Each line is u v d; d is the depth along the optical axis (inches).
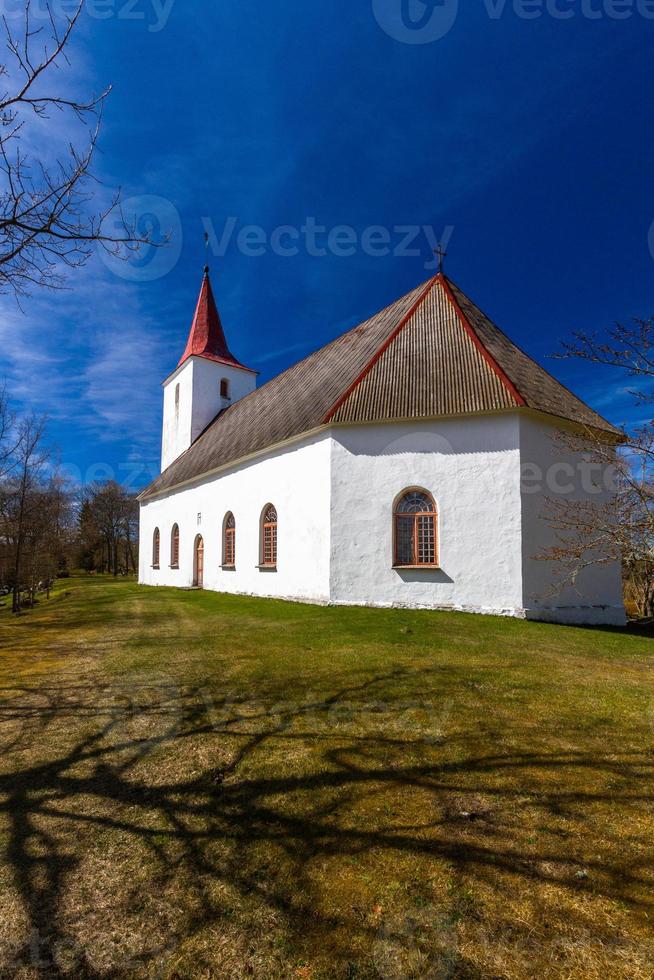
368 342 786.2
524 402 535.2
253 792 162.4
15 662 352.8
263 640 401.7
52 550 1166.3
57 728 219.9
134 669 316.5
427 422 579.5
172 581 1154.7
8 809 155.3
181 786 167.3
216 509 941.8
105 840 138.9
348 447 615.5
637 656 372.2
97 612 657.6
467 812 149.6
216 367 1334.9
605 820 145.6
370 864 127.2
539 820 145.4
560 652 365.7
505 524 534.0
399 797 158.2
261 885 120.6
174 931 107.7
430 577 559.2
